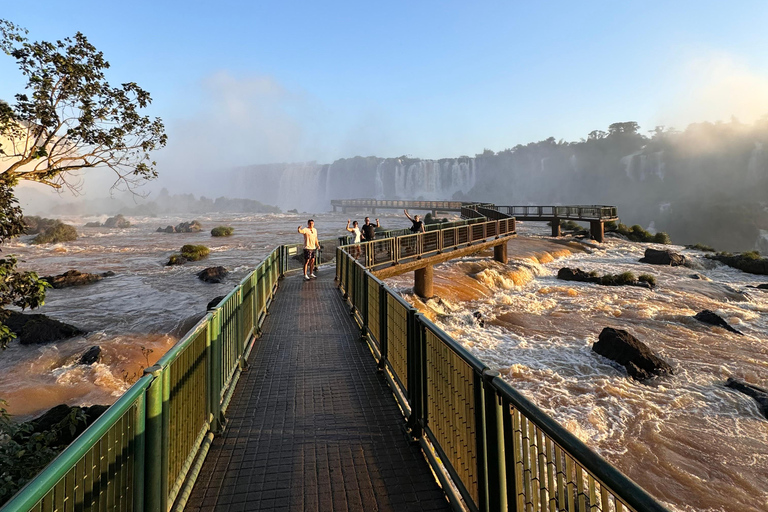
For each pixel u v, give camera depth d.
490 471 2.43
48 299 17.88
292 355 6.91
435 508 3.13
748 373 10.76
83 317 15.01
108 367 10.75
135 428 2.34
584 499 1.66
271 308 10.51
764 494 6.26
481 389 2.60
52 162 5.98
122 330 13.59
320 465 3.71
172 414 2.90
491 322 15.05
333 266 19.89
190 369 3.43
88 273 22.42
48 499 1.53
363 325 7.86
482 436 2.57
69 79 5.77
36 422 6.47
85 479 1.79
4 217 5.38
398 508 3.13
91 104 6.02
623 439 7.79
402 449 3.98
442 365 3.43
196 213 129.88
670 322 15.16
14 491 3.98
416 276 16.75
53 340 12.54
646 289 20.55
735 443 7.59
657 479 6.65
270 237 46.03
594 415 8.60
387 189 188.75
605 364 11.29
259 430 4.38
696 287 21.22
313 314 9.85
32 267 26.30
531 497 2.08
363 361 6.62
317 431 4.35
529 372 10.78
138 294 19.00
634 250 34.19
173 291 19.66
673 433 7.95
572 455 1.65
